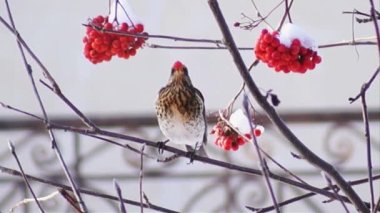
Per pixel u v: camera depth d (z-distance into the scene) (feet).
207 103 49.37
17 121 42.34
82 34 50.47
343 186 17.70
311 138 46.73
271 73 49.32
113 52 20.51
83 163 46.62
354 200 17.72
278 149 44.73
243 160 40.78
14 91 49.88
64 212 40.06
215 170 46.57
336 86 49.39
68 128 19.06
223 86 49.39
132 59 50.01
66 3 50.55
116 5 20.31
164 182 46.96
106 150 46.93
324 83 49.39
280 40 19.12
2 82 49.85
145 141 20.20
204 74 49.52
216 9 16.93
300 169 44.75
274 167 44.52
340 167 43.37
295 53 19.11
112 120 40.78
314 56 19.45
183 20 49.93
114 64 50.16
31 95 49.85
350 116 40.55
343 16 49.44
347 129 45.21
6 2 17.76
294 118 40.47
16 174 19.44
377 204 16.76
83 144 47.09
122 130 42.93
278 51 19.12
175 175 41.60
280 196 40.32
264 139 43.47
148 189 46.88
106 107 50.11
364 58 49.29
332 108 49.37
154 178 44.39
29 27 50.57
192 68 49.57
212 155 40.24
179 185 47.01
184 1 49.93
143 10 50.03
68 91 50.19
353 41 20.33
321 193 18.99
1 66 49.80
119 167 47.01
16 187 40.88
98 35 20.35
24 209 40.57
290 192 43.14
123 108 50.01
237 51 16.99
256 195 39.99
